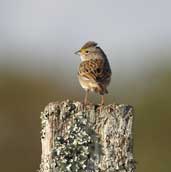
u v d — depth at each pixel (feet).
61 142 35.47
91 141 35.37
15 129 83.66
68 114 35.60
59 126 35.58
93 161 35.29
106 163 35.24
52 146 35.55
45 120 35.78
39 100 87.20
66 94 87.40
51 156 35.47
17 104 85.66
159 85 90.07
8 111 85.35
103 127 35.42
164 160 86.33
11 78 87.51
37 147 83.35
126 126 35.42
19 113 84.17
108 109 35.45
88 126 35.47
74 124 35.50
